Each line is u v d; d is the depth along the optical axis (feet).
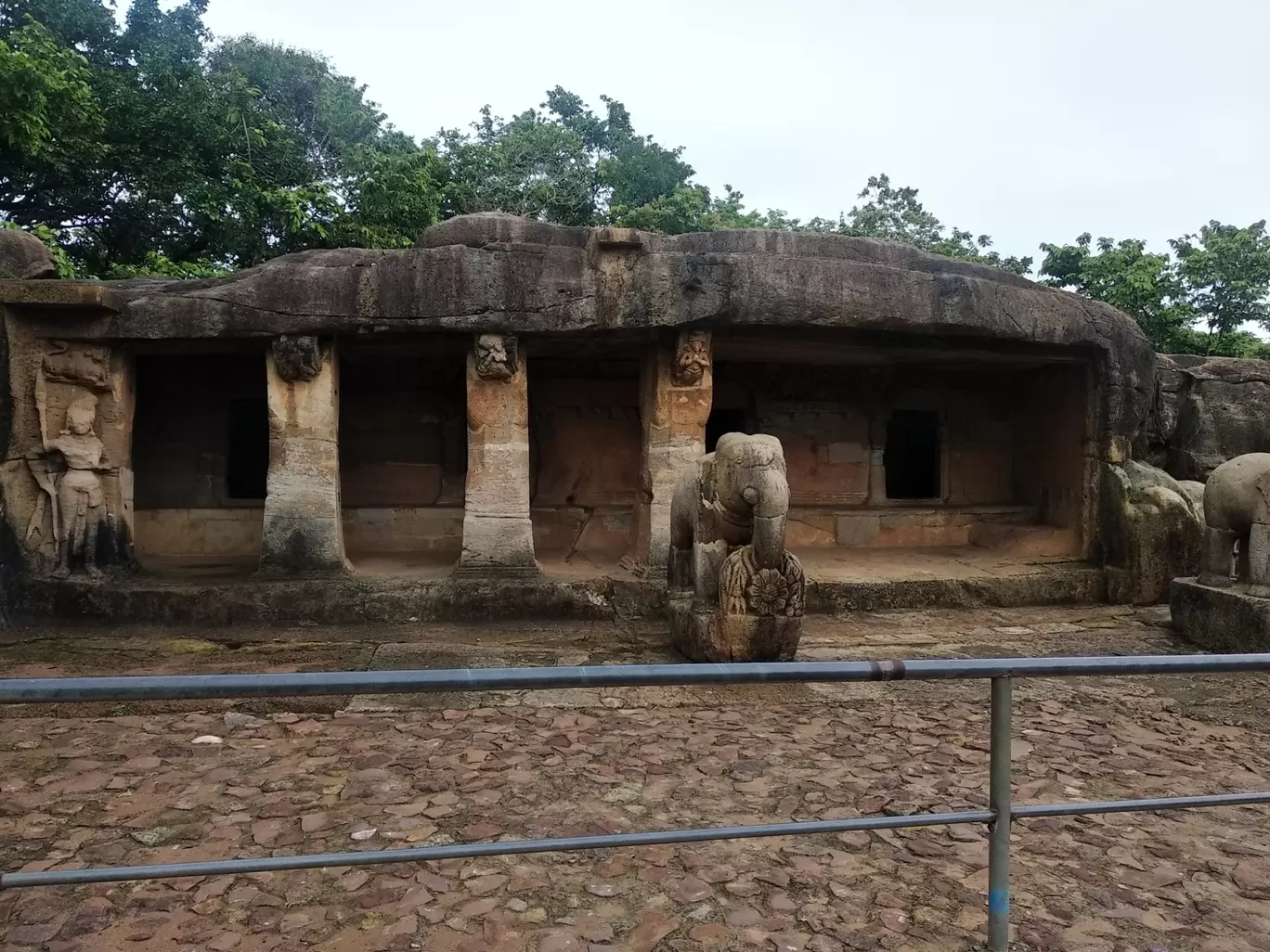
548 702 17.13
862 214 71.82
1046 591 27.58
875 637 23.07
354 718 16.10
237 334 23.79
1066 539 30.60
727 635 18.43
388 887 10.02
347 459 31.07
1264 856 11.22
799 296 24.38
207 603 23.29
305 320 23.67
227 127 45.68
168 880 10.13
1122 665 7.04
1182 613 23.45
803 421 34.01
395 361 30.63
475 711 16.61
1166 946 9.07
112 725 15.58
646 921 9.39
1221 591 22.22
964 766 14.05
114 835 11.30
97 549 24.23
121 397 24.71
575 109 90.07
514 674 5.98
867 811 12.23
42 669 19.19
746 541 19.62
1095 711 17.30
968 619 25.54
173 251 49.88
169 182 43.60
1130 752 14.96
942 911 9.66
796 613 18.58
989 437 35.27
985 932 9.26
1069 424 30.99
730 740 15.15
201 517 29.50
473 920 9.37
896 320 25.14
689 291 23.97
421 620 23.85
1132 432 29.14
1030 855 11.14
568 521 31.17
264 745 14.67
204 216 44.37
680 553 22.24
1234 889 10.36
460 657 20.22
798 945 8.98
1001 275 27.40
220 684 5.55
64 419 24.06
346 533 30.22
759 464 18.38
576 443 32.09
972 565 29.32
